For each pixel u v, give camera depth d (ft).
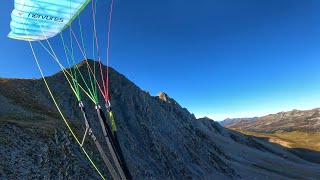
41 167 122.72
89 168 144.05
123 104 337.31
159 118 385.29
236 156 544.21
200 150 408.67
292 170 563.48
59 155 137.08
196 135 461.78
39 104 223.30
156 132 341.41
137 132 312.91
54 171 126.62
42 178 117.80
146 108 370.73
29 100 222.07
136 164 243.40
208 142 489.67
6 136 125.70
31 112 188.03
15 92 222.89
